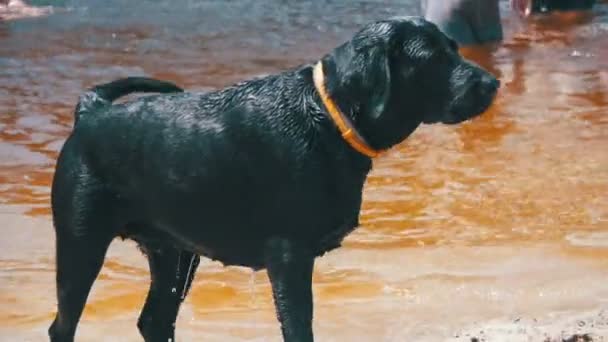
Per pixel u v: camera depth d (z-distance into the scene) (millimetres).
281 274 7918
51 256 11836
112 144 8195
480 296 10602
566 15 27609
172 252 8875
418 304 10461
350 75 7539
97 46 23531
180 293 9109
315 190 7703
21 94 19062
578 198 13406
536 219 12711
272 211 7840
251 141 7805
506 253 11680
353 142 7660
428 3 24125
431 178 14281
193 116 8023
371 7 28562
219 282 11102
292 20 26797
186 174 7984
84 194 8273
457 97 7609
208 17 27266
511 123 16859
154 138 8078
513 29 25734
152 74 20719
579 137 16031
